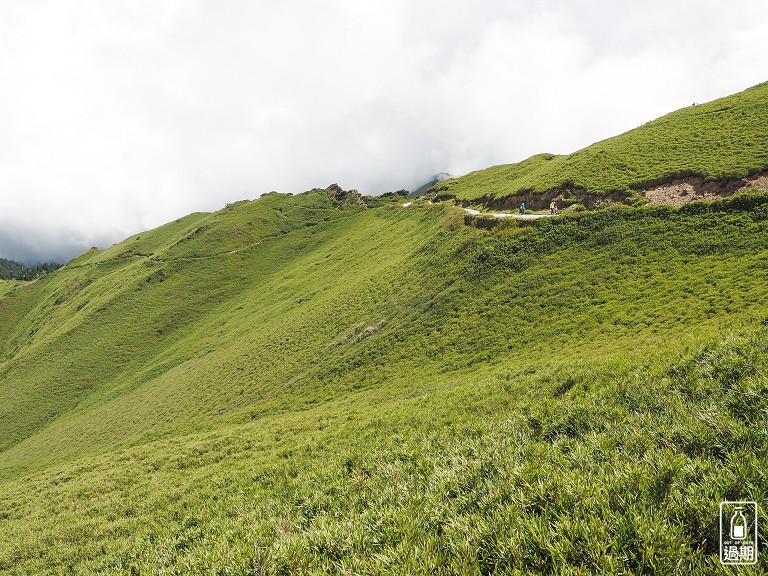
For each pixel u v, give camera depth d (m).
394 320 55.69
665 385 10.48
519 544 5.35
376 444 16.75
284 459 21.38
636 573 4.72
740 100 60.59
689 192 45.31
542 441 9.59
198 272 145.62
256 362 66.81
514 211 66.44
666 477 6.02
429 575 5.34
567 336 34.28
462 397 22.27
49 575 15.88
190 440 33.16
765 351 10.00
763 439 6.47
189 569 7.83
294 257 148.88
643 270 38.16
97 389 103.56
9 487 32.97
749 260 31.62
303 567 6.41
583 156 69.38
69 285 178.50
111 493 24.14
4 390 106.94
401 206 137.62
